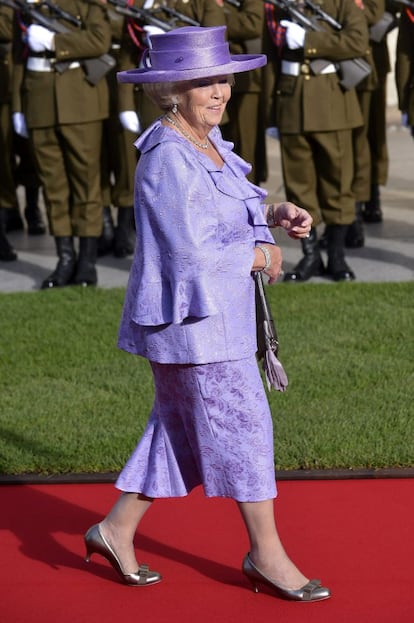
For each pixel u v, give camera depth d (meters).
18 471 10.55
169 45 7.48
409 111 17.47
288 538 9.13
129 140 18.42
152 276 7.64
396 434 10.85
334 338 13.77
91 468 10.54
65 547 9.20
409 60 17.31
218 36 7.53
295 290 16.09
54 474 10.49
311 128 16.16
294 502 9.77
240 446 7.82
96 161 16.92
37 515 9.80
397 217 20.86
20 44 16.81
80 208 16.97
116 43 18.48
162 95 7.64
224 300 7.58
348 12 16.14
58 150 16.88
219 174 7.62
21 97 16.95
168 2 17.00
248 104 19.34
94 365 13.28
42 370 13.19
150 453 8.18
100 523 8.52
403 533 9.15
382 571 8.53
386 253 18.30
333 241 16.81
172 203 7.46
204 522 9.49
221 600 8.20
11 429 11.36
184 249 7.46
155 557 8.91
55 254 19.47
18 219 21.50
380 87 19.34
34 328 14.77
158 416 8.12
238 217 7.66
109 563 8.77
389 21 18.53
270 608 8.05
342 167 16.45
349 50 16.02
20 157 20.56
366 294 15.70
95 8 16.44
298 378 12.45
